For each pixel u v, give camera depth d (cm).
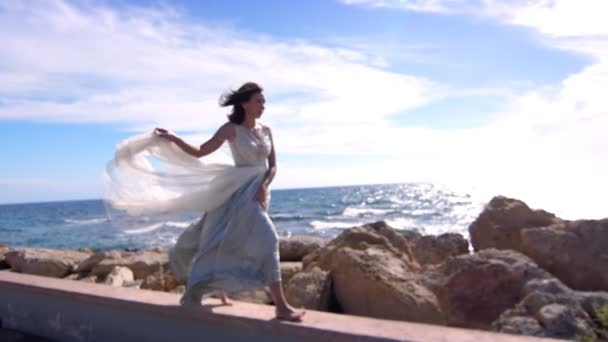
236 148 418
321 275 550
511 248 653
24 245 3369
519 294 488
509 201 697
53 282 556
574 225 597
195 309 411
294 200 8775
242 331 390
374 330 338
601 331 389
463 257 538
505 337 320
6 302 591
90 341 496
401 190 12156
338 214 5266
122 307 463
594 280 552
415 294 494
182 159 436
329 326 352
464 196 8506
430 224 3953
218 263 404
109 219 452
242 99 418
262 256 392
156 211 441
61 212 9406
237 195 410
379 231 695
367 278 514
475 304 498
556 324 390
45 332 542
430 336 323
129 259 893
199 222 443
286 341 365
